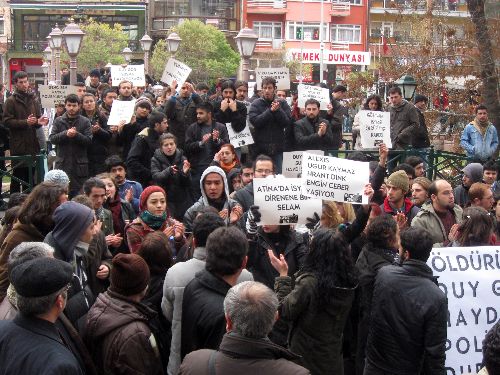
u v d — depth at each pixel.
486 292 4.92
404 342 4.06
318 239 3.99
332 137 9.48
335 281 3.92
